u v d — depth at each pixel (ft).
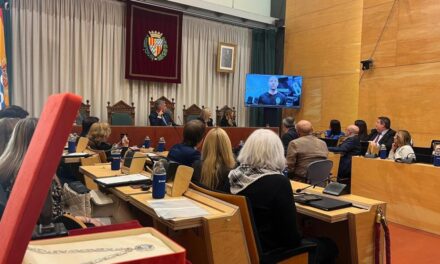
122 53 22.94
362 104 21.88
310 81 25.80
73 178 10.46
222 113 25.70
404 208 12.37
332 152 14.38
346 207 6.40
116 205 7.30
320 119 25.09
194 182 6.70
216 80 27.04
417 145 19.10
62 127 1.13
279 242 5.66
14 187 1.26
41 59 20.47
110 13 22.44
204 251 5.09
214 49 26.76
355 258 6.11
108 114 21.86
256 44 28.25
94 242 2.37
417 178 12.03
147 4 23.15
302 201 6.52
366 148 16.43
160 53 23.82
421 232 11.76
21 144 3.49
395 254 9.93
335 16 24.08
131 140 18.22
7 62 19.20
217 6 25.40
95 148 11.93
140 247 2.28
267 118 27.78
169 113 22.25
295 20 26.91
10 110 8.33
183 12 24.80
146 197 5.96
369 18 21.48
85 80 21.81
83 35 21.58
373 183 13.24
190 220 4.74
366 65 21.45
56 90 21.03
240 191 5.67
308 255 5.91
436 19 18.42
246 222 5.23
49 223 3.18
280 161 5.87
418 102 19.13
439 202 11.46
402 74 19.86
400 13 19.95
